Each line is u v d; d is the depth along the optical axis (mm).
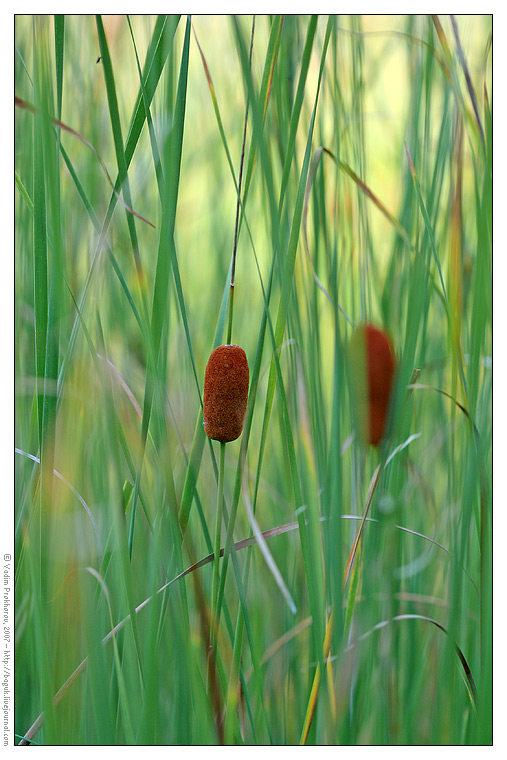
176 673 932
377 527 905
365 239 976
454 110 958
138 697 910
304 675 1036
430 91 993
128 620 912
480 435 933
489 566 951
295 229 854
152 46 861
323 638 862
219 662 896
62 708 941
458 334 888
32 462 984
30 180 1006
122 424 909
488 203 895
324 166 963
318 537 842
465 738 949
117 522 862
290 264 854
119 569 922
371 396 819
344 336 827
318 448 935
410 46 1018
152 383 866
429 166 1026
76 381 950
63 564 947
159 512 875
